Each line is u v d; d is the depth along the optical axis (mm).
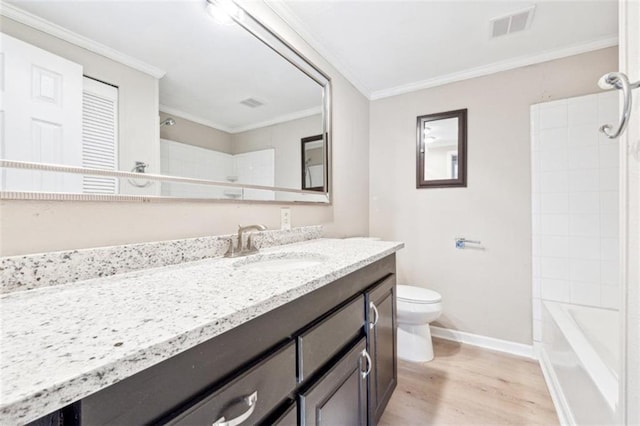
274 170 1551
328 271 873
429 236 2422
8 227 683
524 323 2070
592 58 1894
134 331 452
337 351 921
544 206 1989
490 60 2105
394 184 2574
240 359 574
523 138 2082
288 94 1636
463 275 2285
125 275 835
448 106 2348
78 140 808
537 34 1801
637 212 650
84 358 371
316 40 1833
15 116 690
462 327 2283
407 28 1737
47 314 527
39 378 326
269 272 880
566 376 1422
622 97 683
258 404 602
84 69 822
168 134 1056
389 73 2293
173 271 892
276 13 1538
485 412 1476
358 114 2467
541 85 2031
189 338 457
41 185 735
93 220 839
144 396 421
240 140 1356
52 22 754
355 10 1576
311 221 1863
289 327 711
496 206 2168
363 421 1092
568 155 1921
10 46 685
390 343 1432
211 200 1215
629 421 678
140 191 962
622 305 712
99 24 856
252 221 1418
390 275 1478
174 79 1075
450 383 1728
